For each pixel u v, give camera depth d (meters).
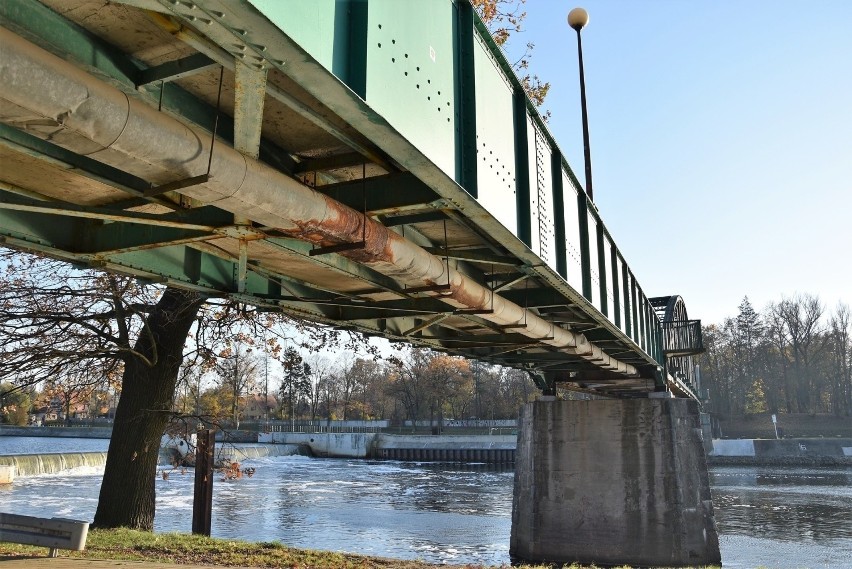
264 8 4.54
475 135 8.38
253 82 4.93
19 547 12.91
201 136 5.46
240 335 18.06
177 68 5.44
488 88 9.25
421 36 7.34
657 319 27.34
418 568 14.04
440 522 32.94
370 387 124.94
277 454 84.31
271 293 11.62
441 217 9.57
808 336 111.25
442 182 7.60
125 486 16.86
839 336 107.56
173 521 29.62
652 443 24.33
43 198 7.71
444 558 24.39
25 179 7.25
